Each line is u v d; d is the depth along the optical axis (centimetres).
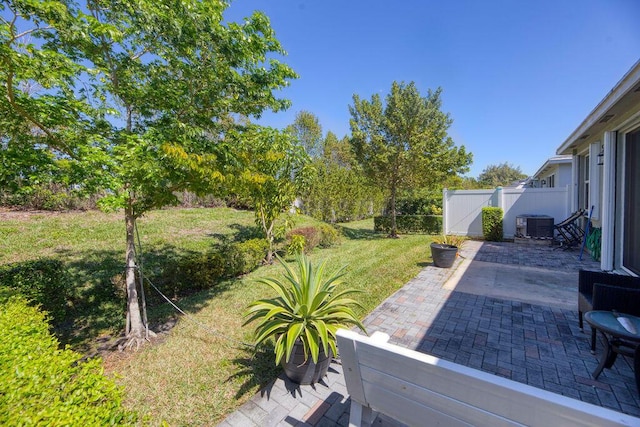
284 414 231
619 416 76
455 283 548
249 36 354
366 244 1017
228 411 238
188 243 803
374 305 447
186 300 504
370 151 1137
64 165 273
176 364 310
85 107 297
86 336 389
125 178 282
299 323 248
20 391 121
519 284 533
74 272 537
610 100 456
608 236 548
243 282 604
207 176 339
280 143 639
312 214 1455
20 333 187
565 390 246
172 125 331
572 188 912
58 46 295
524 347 315
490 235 1045
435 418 119
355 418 155
